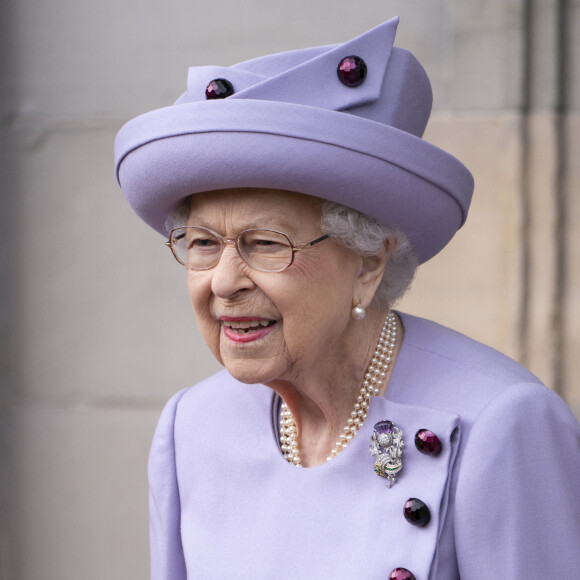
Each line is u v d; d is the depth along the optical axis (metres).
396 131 5.74
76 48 13.37
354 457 6.33
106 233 13.40
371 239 6.11
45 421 13.66
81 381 13.53
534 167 12.29
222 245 6.02
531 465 5.72
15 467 13.77
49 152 13.50
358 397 6.66
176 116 5.79
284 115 5.56
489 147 12.38
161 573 7.30
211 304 6.25
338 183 5.66
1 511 13.79
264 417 7.04
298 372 6.34
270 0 12.81
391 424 6.16
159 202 6.31
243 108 5.60
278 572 6.21
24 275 13.62
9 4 13.52
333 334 6.24
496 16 12.27
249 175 5.64
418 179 5.90
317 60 5.95
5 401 13.74
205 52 13.02
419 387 6.36
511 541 5.62
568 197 12.23
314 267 5.98
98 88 13.33
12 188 13.62
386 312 6.84
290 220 5.88
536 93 12.26
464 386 6.18
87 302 13.47
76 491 13.62
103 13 13.27
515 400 5.84
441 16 12.41
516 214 12.34
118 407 13.43
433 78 12.46
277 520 6.43
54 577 13.73
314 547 6.19
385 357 6.70
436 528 5.81
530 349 12.36
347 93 5.93
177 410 7.60
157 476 7.41
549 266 12.28
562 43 12.20
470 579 5.73
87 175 13.41
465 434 5.95
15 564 13.82
